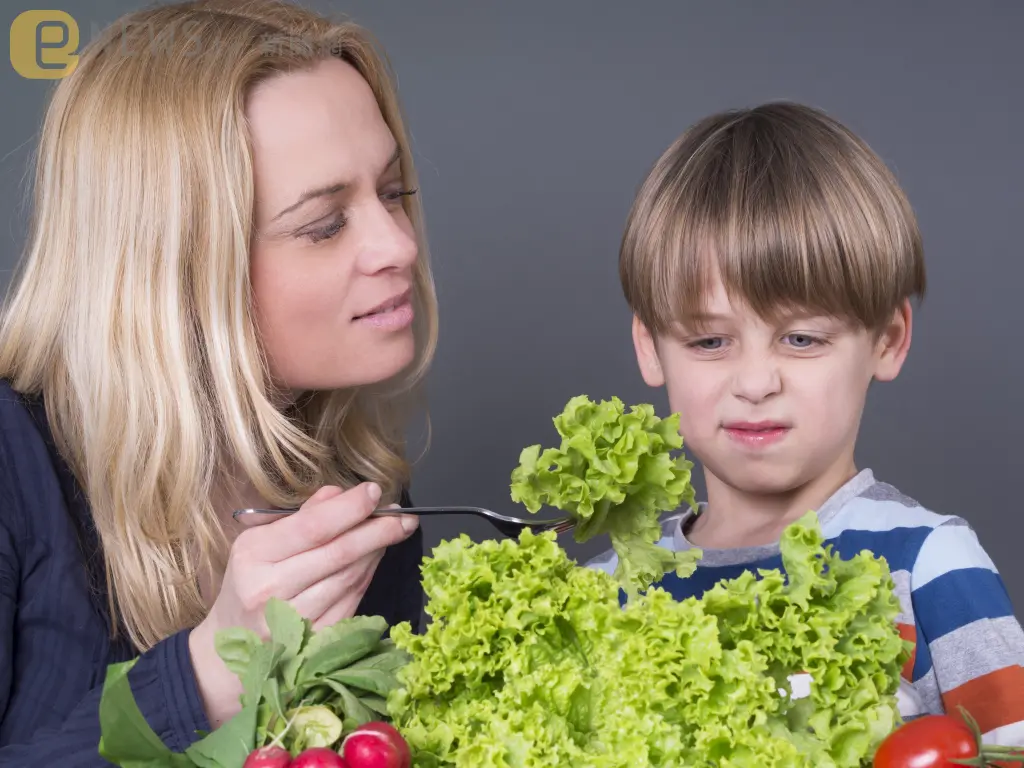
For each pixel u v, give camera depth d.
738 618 1.09
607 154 3.65
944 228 3.65
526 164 3.67
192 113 1.64
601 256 3.66
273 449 1.73
